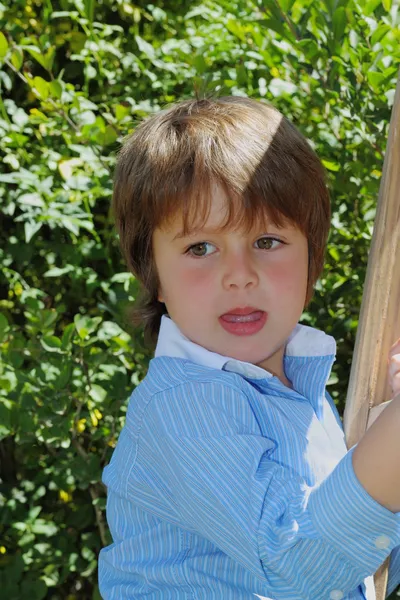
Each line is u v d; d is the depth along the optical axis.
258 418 1.78
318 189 1.94
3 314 3.19
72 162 2.98
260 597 1.72
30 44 3.46
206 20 3.87
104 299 3.50
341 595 1.54
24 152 3.17
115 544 1.88
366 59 2.71
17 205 3.38
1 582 3.29
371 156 2.82
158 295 1.97
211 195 1.75
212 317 1.79
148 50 3.18
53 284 3.56
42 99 3.04
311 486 1.75
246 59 3.21
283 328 1.82
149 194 1.82
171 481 1.71
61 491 3.46
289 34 2.73
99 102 3.56
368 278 1.81
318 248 1.99
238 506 1.60
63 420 3.02
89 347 3.09
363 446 1.47
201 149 1.80
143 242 1.92
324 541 1.49
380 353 1.79
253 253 1.79
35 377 3.01
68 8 3.55
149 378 1.84
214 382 1.74
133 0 3.86
